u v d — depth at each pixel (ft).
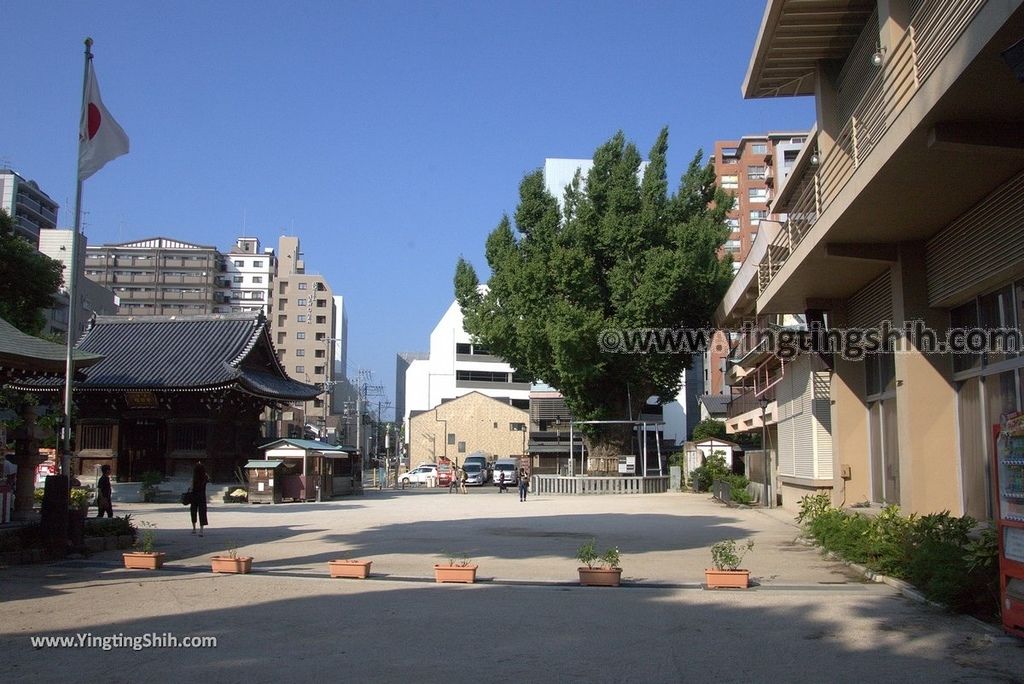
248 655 23.45
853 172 40.22
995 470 26.23
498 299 139.74
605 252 128.98
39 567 44.16
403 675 21.20
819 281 54.49
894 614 29.07
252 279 371.56
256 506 110.63
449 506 106.42
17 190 268.82
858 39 47.39
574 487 139.54
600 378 136.67
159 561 43.78
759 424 101.65
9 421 57.62
